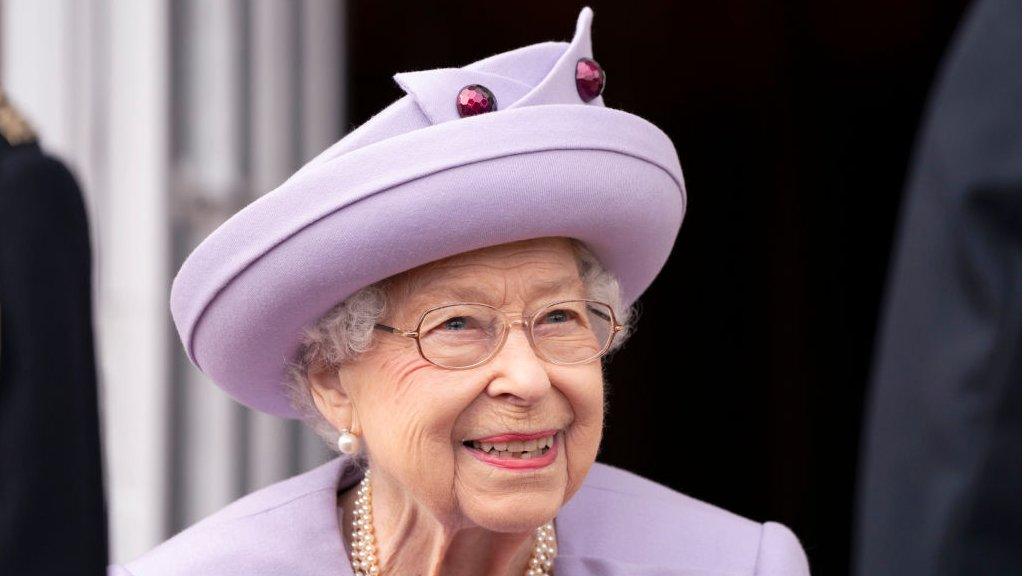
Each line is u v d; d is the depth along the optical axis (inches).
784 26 1181.7
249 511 351.3
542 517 302.2
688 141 1224.2
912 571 267.0
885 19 1167.6
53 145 627.8
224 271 307.0
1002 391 255.4
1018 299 254.7
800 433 1261.1
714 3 1170.6
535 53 312.0
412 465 303.6
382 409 308.0
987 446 256.4
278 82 711.7
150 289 639.8
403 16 1087.0
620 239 313.7
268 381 341.7
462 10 1098.1
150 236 640.4
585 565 346.9
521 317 301.9
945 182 265.4
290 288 302.0
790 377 1261.1
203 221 672.4
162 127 642.2
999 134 259.6
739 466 1282.0
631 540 352.2
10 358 356.2
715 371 1278.3
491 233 291.9
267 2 708.7
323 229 291.9
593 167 293.0
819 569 1278.3
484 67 307.4
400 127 301.3
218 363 334.0
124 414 639.8
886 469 273.4
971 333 259.4
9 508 346.0
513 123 287.6
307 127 728.3
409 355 303.3
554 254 306.8
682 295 1277.1
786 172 1227.2
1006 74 261.0
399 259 293.0
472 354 299.9
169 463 649.6
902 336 273.4
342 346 310.8
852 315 1247.5
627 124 300.8
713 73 1204.5
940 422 262.5
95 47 641.0
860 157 1221.7
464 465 304.2
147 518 639.8
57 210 370.9
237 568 336.8
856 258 1236.5
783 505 1274.6
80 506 357.7
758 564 347.3
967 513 257.8
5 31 633.0
